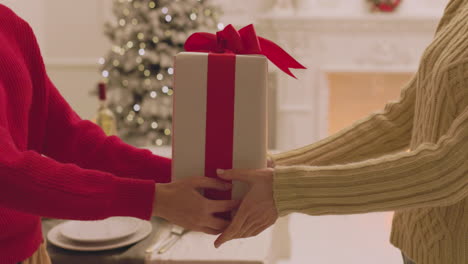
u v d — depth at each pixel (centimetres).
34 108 93
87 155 98
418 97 95
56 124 99
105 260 112
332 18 439
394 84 461
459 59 82
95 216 72
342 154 106
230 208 81
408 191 78
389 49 445
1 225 78
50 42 469
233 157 82
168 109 427
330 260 305
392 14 437
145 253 112
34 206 70
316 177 79
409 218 95
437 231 88
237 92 81
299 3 449
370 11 450
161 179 97
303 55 452
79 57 472
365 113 468
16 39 87
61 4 464
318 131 462
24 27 89
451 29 89
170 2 407
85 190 71
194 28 411
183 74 81
